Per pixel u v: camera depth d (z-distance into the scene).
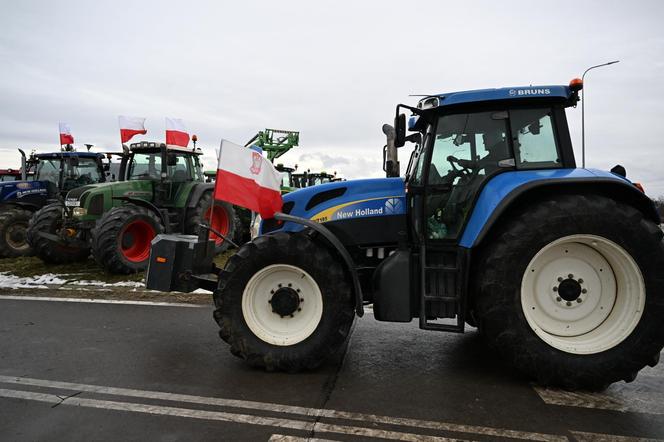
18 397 2.80
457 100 3.18
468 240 3.02
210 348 3.69
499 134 3.24
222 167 3.19
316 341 3.08
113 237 6.40
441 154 3.33
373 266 3.60
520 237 2.80
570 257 2.93
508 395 2.80
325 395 2.80
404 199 3.57
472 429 2.39
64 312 4.79
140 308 4.95
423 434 2.35
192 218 7.94
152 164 8.05
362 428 2.40
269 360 3.10
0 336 3.99
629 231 2.73
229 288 3.17
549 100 3.16
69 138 9.58
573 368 2.79
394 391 2.86
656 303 2.72
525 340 2.82
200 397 2.78
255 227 4.38
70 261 7.62
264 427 2.42
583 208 2.76
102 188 7.24
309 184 14.36
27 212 8.49
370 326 4.35
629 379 2.80
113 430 2.40
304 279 3.22
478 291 2.92
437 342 3.86
